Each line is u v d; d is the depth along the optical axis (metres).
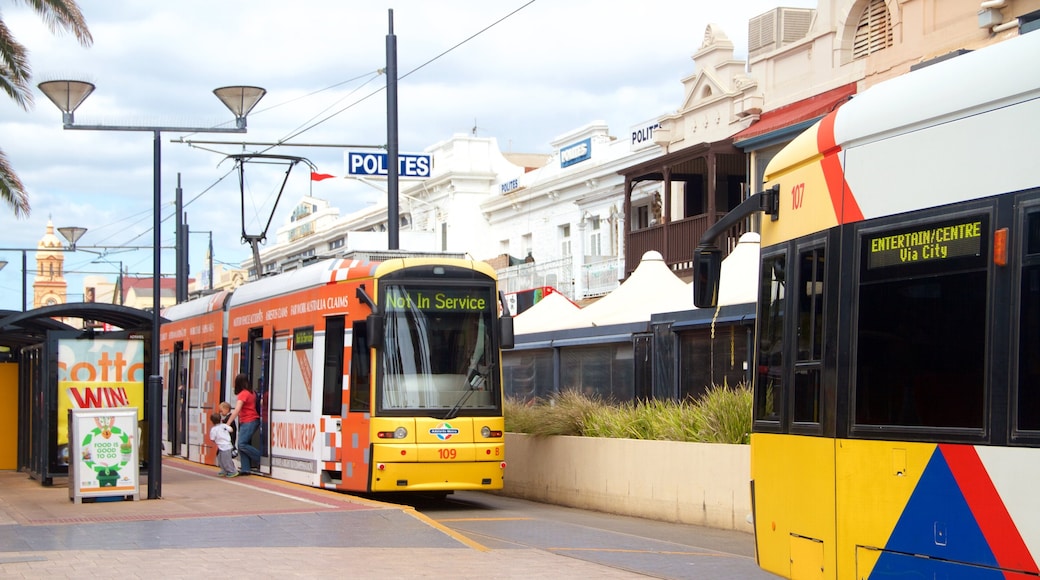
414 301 18.06
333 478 18.56
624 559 12.59
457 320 18.23
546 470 20.05
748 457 15.35
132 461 16.89
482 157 51.50
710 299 9.17
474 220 50.84
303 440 19.50
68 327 20.69
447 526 15.61
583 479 18.86
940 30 23.53
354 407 17.97
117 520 14.46
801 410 8.11
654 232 33.19
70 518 14.70
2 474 23.30
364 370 17.89
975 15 22.61
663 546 13.81
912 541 6.68
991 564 6.09
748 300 19.53
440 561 11.80
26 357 23.69
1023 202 6.03
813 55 27.80
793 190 8.48
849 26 26.66
